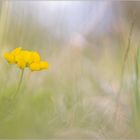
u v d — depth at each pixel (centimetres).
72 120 41
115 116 42
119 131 40
